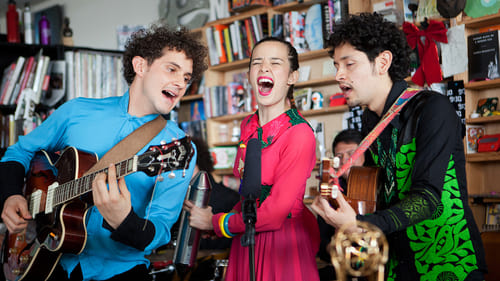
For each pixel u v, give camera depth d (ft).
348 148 8.82
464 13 10.82
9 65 15.25
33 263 5.69
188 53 5.75
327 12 12.53
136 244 5.14
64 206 5.51
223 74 15.75
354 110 12.41
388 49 5.19
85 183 5.39
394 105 5.10
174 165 5.03
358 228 4.34
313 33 12.88
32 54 15.55
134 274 5.65
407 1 11.27
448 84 10.80
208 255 9.05
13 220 5.94
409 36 10.87
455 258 4.88
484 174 11.14
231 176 14.83
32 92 14.56
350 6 11.90
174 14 16.71
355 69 5.21
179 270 5.30
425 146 4.76
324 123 13.67
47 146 6.15
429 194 4.57
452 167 4.91
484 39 10.61
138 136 5.68
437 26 10.50
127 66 6.16
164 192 5.72
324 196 4.49
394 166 5.10
